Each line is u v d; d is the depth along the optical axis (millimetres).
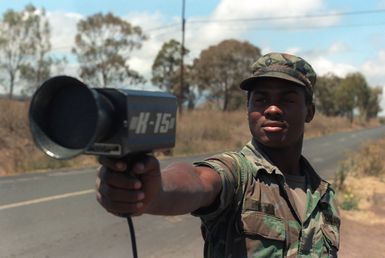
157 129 1075
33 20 35688
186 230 6699
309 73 1800
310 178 1891
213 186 1500
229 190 1566
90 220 6992
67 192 9477
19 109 18438
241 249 1581
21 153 16266
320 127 50531
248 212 1593
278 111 1751
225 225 1620
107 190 1043
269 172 1675
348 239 6715
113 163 1009
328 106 79250
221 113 35750
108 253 5500
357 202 9055
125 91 983
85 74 42281
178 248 5832
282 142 1757
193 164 1604
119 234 6309
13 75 35469
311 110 1909
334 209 1881
